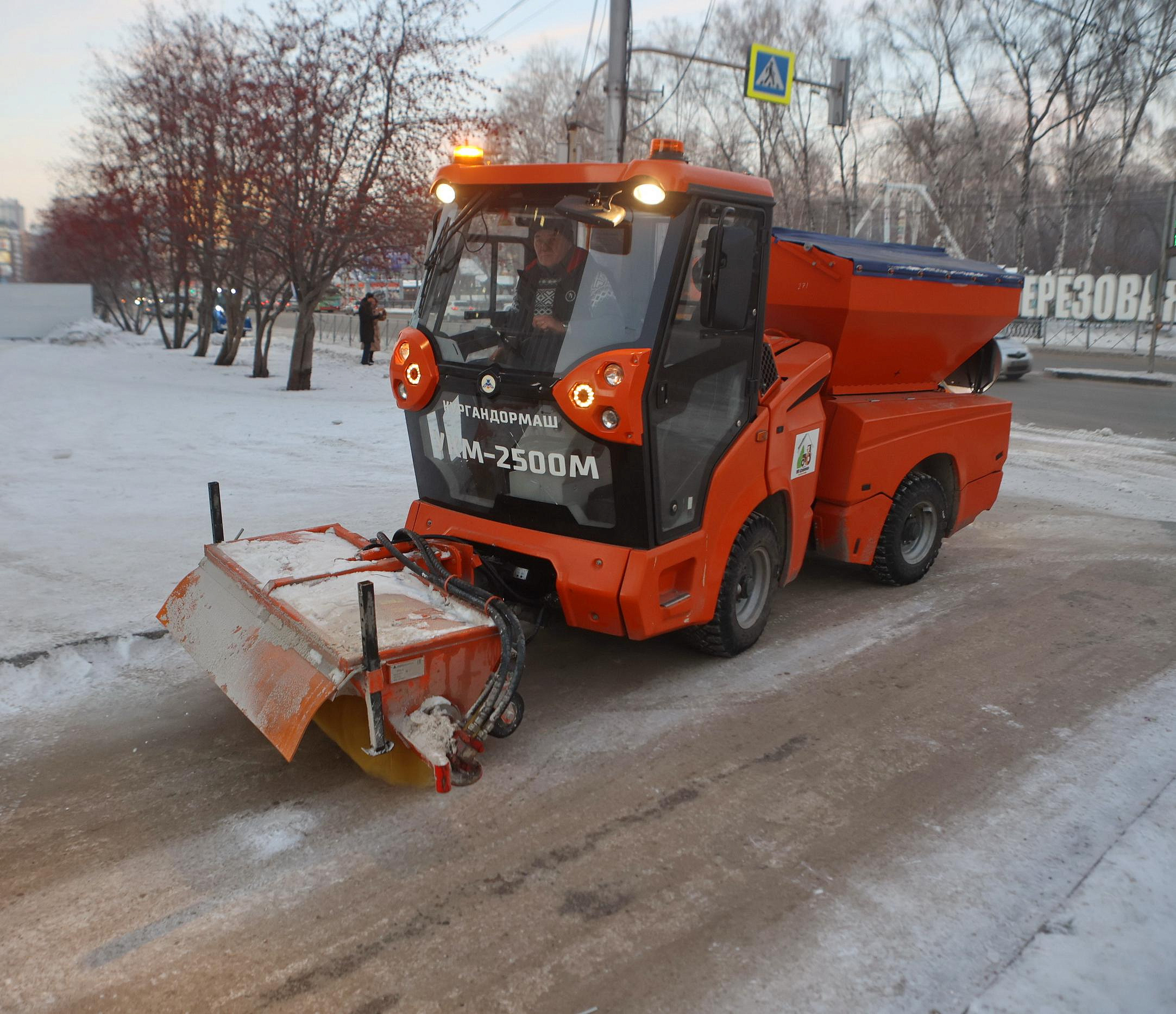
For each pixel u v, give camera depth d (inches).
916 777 156.1
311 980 106.0
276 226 657.6
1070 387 762.2
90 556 247.0
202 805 140.9
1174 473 423.2
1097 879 126.6
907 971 110.3
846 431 225.5
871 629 225.3
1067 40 1211.2
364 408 559.8
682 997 105.1
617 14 513.7
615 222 157.9
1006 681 196.5
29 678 179.0
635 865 129.4
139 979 105.3
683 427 167.6
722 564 183.8
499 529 178.1
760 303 182.1
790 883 126.3
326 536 186.7
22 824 134.6
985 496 280.2
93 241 1069.1
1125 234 1550.2
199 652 157.6
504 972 108.1
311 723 169.2
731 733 170.1
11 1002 101.3
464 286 176.4
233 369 882.8
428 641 135.6
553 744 163.6
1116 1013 102.9
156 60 788.6
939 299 235.8
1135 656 211.5
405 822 138.3
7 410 495.2
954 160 1433.3
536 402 164.9
